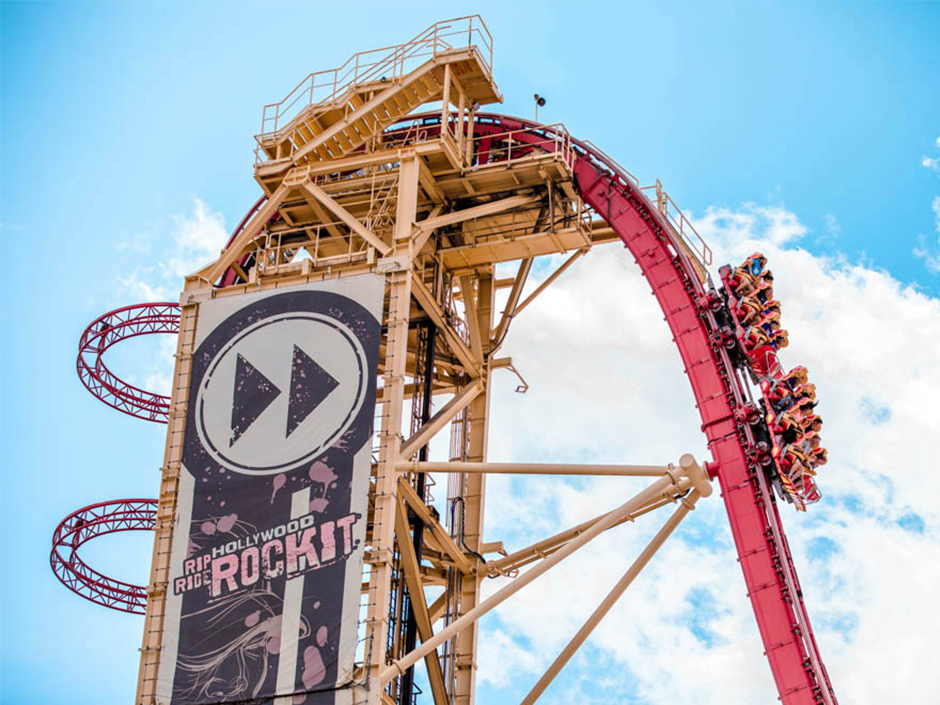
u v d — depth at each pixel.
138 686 46.47
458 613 55.09
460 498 56.78
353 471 47.59
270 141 57.12
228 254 53.88
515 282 57.88
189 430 50.12
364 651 44.94
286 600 46.28
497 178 54.91
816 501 50.03
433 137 59.53
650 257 55.06
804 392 50.59
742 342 52.12
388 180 55.06
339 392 49.06
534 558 55.53
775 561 48.59
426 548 55.22
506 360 58.34
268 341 50.75
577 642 50.16
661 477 47.38
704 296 53.56
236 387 50.34
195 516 48.53
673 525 47.81
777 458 49.66
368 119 56.78
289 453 48.59
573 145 57.78
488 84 56.91
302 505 47.56
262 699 45.12
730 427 51.28
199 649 46.47
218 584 47.28
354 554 46.25
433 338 55.31
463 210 54.03
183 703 45.78
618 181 56.62
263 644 45.88
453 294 59.94
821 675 47.00
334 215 56.09
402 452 49.91
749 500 49.75
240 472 48.78
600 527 46.72
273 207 54.75
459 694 53.88
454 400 55.03
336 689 44.50
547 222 55.44
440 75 56.47
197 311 52.41
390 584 47.28
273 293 51.59
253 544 47.53
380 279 50.53
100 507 79.00
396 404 48.38
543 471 47.88
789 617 47.75
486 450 57.66
